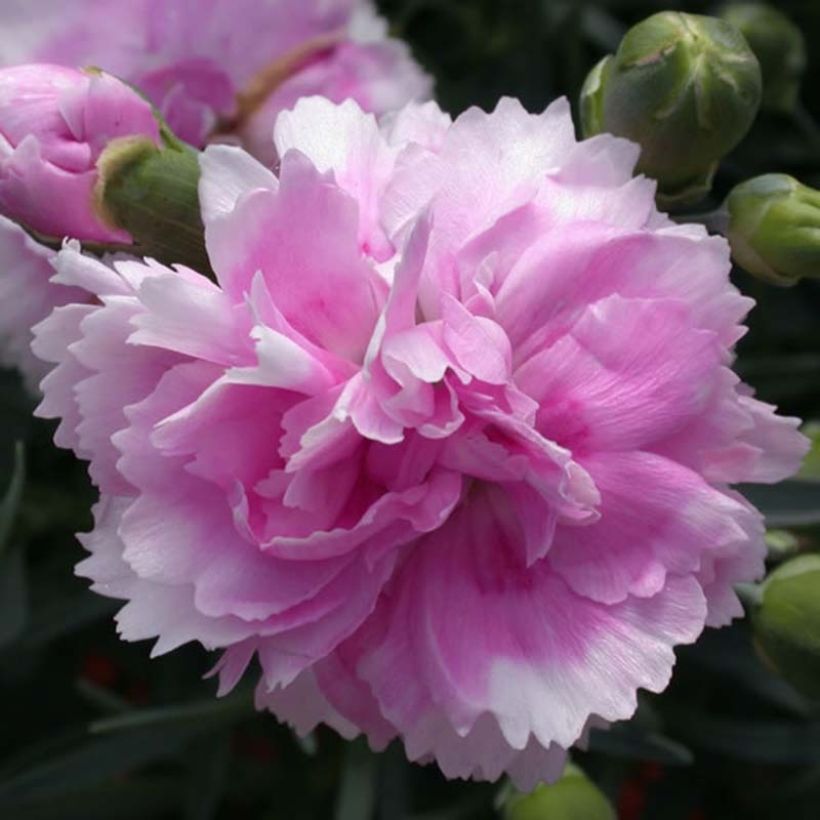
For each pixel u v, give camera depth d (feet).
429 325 0.62
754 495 0.75
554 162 0.64
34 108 0.67
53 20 0.74
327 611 0.62
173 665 0.88
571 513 0.62
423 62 0.91
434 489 0.63
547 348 0.63
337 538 0.61
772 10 0.86
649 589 0.63
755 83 0.69
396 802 0.83
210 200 0.63
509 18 0.93
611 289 0.63
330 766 0.89
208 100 0.76
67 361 0.64
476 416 0.62
